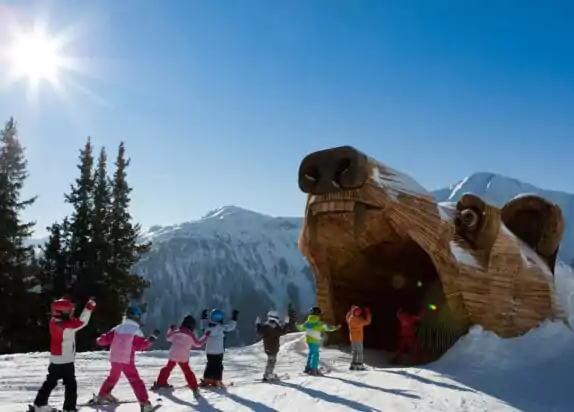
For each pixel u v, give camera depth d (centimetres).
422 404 780
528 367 1047
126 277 3684
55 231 3612
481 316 1155
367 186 1038
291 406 741
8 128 3588
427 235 1112
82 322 679
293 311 3088
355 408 738
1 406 725
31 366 1104
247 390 847
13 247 3338
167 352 1441
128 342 718
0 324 3206
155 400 769
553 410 854
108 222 3788
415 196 1112
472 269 1166
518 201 1435
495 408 808
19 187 3509
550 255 1389
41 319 3350
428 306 1328
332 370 1093
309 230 1177
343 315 1388
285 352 1404
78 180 3778
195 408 720
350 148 1025
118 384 942
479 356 1080
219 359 892
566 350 1109
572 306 1323
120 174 4041
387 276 1348
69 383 671
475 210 1216
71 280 3553
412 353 1232
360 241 1183
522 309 1195
